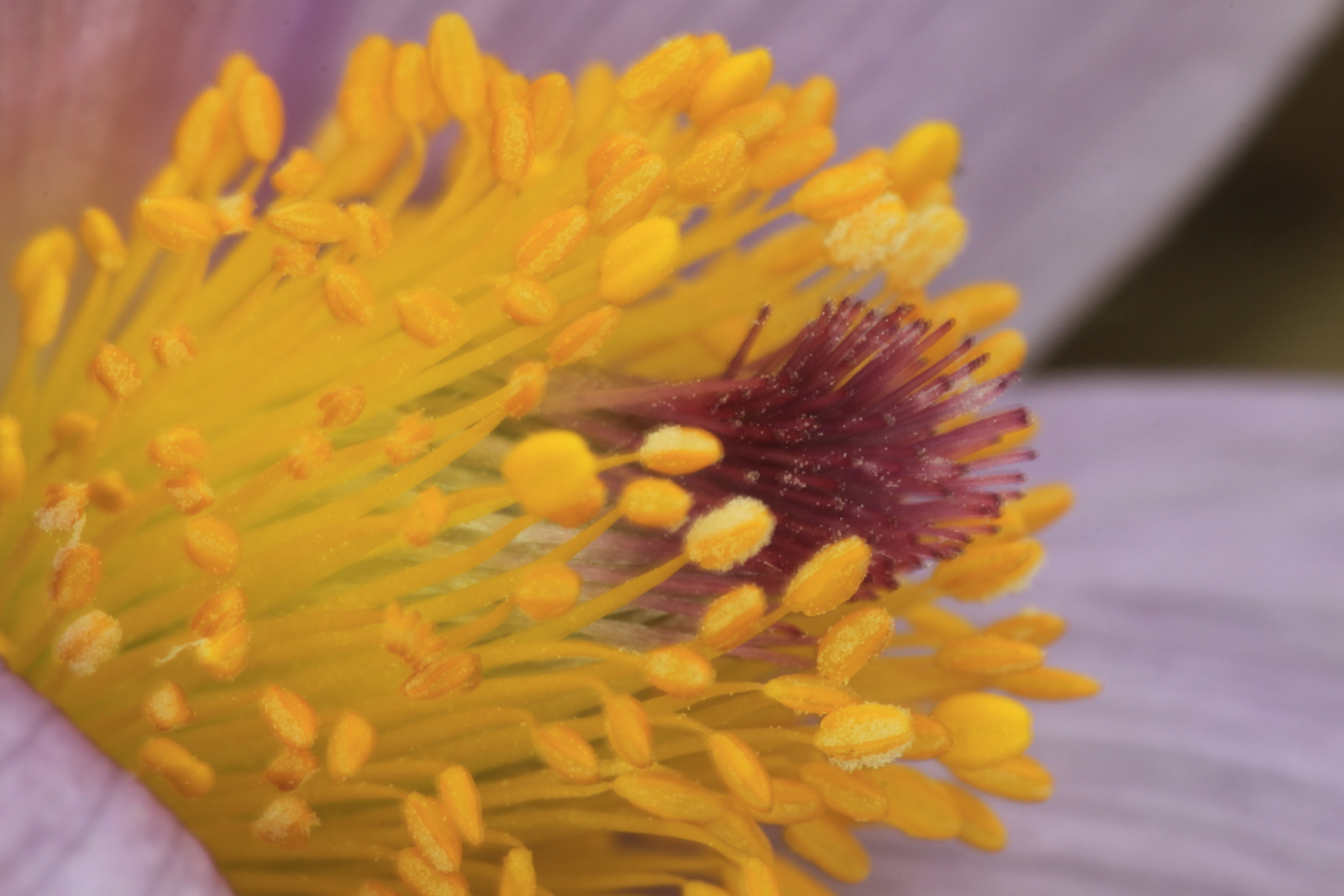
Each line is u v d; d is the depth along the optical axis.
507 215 0.06
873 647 0.06
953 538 0.06
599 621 0.06
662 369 0.06
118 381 0.06
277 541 0.06
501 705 0.06
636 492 0.05
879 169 0.06
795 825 0.06
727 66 0.06
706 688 0.06
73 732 0.05
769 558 0.06
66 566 0.05
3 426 0.06
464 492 0.06
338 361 0.06
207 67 0.06
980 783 0.06
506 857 0.06
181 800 0.06
